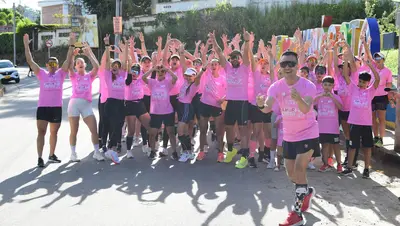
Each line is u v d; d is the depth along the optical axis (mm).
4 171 6988
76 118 7656
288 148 4820
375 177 6945
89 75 7801
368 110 6855
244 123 7430
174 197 5719
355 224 4844
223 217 4977
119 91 7910
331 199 5746
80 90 7684
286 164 4895
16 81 26781
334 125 7094
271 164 7379
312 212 5215
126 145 8984
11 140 9477
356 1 31297
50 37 50062
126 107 8062
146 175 6863
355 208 5402
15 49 49656
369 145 6789
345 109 7645
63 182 6395
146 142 8617
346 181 6680
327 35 14664
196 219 4902
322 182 6598
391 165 7801
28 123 11805
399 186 6434
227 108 7527
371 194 6020
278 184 6387
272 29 32719
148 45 38438
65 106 15461
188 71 7906
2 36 52938
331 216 5086
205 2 38656
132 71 8016
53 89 7348
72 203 5438
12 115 13391
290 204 5465
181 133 7930
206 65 7820
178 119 7992
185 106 7926
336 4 32188
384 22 19953
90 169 7195
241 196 5785
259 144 7836
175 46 10086
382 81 8328
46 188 6078
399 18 8484
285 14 32781
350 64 7469
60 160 7695
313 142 4688
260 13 34375
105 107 7965
